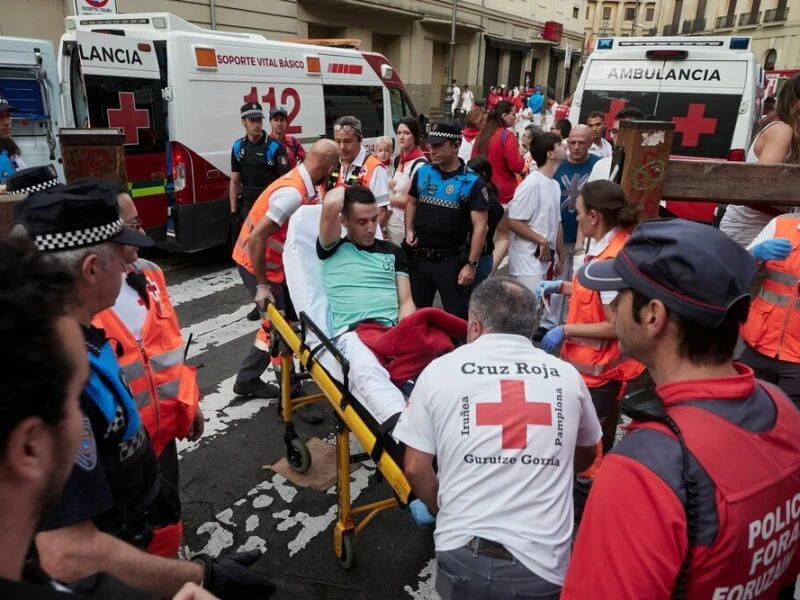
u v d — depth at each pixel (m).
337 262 3.16
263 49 6.94
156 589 1.31
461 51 27.17
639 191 2.84
